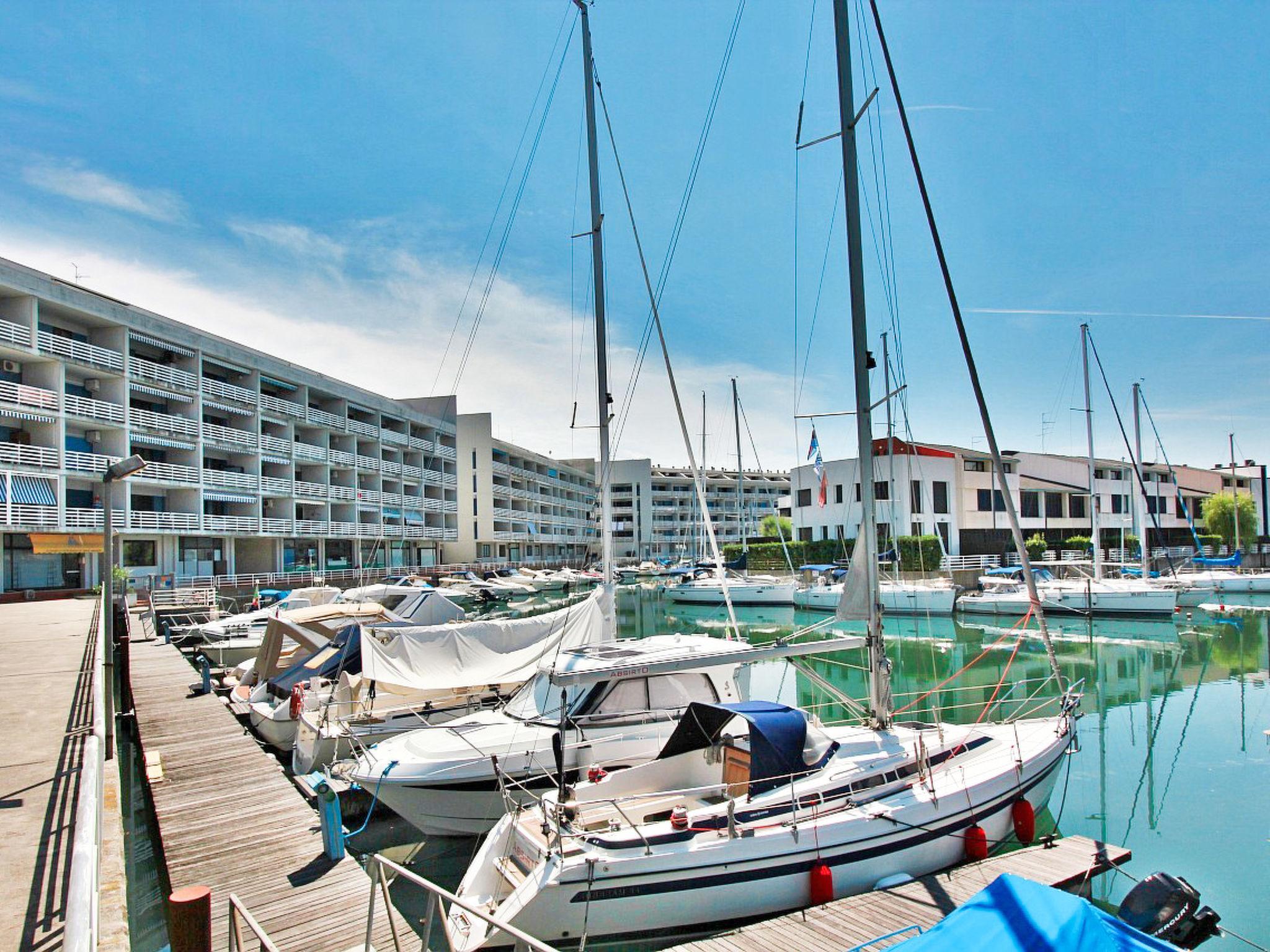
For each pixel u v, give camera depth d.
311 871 7.96
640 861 7.10
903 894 7.45
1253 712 17.12
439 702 13.50
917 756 9.13
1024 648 26.64
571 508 95.19
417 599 23.09
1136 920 6.69
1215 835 10.20
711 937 6.83
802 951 6.44
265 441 44.25
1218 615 34.22
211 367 42.69
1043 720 11.16
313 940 6.60
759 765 8.29
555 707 10.90
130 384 35.47
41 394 31.08
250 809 9.71
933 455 50.88
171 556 38.19
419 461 63.66
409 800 9.60
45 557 33.59
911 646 27.62
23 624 23.31
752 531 104.25
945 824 8.38
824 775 8.54
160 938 7.69
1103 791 11.94
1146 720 16.50
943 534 50.56
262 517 44.31
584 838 7.31
